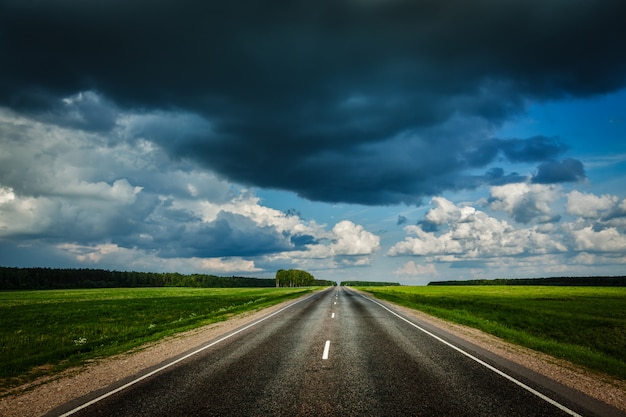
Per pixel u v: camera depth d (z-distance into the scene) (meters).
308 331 15.20
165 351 11.59
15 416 6.03
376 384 7.30
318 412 5.77
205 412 5.83
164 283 174.12
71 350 12.57
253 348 11.45
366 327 16.47
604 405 6.15
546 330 21.66
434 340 12.86
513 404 6.12
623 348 17.50
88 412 5.98
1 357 12.73
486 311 30.58
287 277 195.12
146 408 6.07
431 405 6.07
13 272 122.81
